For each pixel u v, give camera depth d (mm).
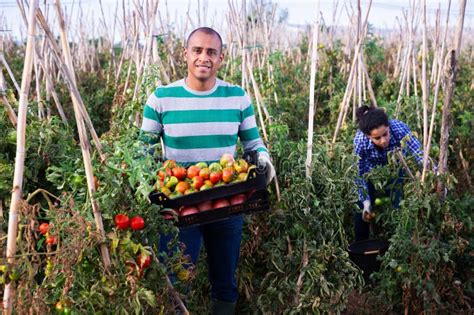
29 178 3248
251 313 3598
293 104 6266
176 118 2920
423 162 3586
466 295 3977
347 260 3434
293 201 3285
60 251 2248
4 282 2250
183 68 6469
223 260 3129
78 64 9242
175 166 2771
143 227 2461
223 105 2967
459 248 3537
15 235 2205
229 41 6789
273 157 3602
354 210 3766
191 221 2725
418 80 6305
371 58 8531
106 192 2393
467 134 5270
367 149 4234
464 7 3254
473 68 9133
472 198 3951
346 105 4594
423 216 3523
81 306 2326
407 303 3623
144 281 2490
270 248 3350
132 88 5191
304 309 3279
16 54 10516
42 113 4547
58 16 2244
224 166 2795
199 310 3541
